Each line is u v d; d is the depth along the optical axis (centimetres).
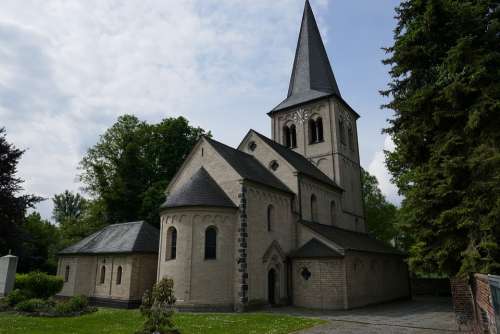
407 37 2080
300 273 2861
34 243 4447
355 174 4472
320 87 4466
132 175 4788
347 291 2703
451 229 1766
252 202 2739
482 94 1731
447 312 2534
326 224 3597
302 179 3322
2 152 3475
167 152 4950
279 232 2956
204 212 2538
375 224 6050
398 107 2042
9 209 3366
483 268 1582
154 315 1440
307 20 4841
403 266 3966
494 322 1024
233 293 2484
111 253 3055
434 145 1920
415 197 1889
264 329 1742
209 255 2509
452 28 1969
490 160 1598
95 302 3062
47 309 2141
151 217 4328
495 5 1938
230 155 3016
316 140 4206
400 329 1828
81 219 5325
